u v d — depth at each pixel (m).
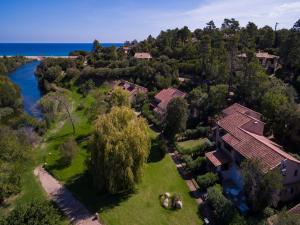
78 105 80.06
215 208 31.66
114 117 37.78
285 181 33.72
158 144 51.59
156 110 66.31
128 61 114.38
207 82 78.94
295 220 25.39
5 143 39.94
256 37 114.19
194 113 61.97
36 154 49.81
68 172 43.03
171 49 117.69
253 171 31.61
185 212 33.56
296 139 45.75
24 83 117.75
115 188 34.97
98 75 106.88
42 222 23.50
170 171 43.09
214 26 124.75
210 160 40.78
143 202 35.34
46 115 64.88
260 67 64.38
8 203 35.44
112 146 33.78
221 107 59.38
